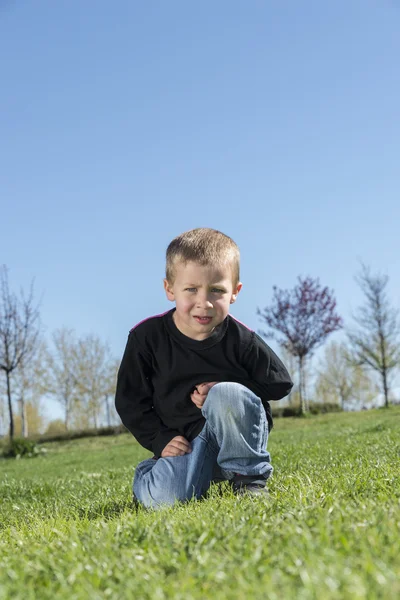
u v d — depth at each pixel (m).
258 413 3.72
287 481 4.15
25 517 4.45
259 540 2.21
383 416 24.78
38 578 2.17
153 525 2.66
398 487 3.14
